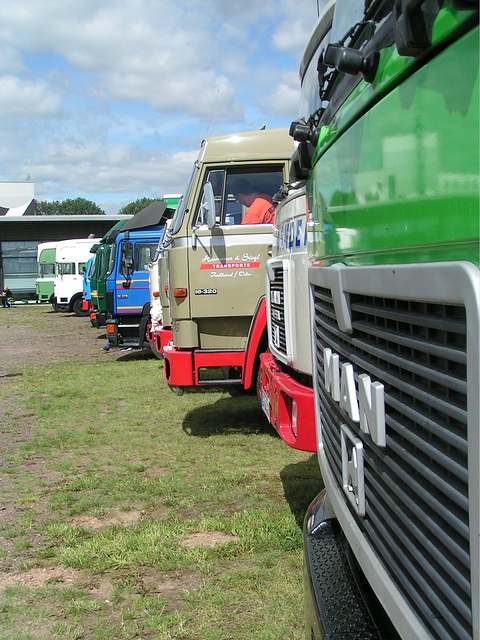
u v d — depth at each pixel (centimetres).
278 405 378
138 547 386
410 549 129
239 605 316
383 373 142
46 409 842
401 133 122
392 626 168
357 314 162
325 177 200
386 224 132
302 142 236
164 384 1005
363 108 147
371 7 138
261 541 385
